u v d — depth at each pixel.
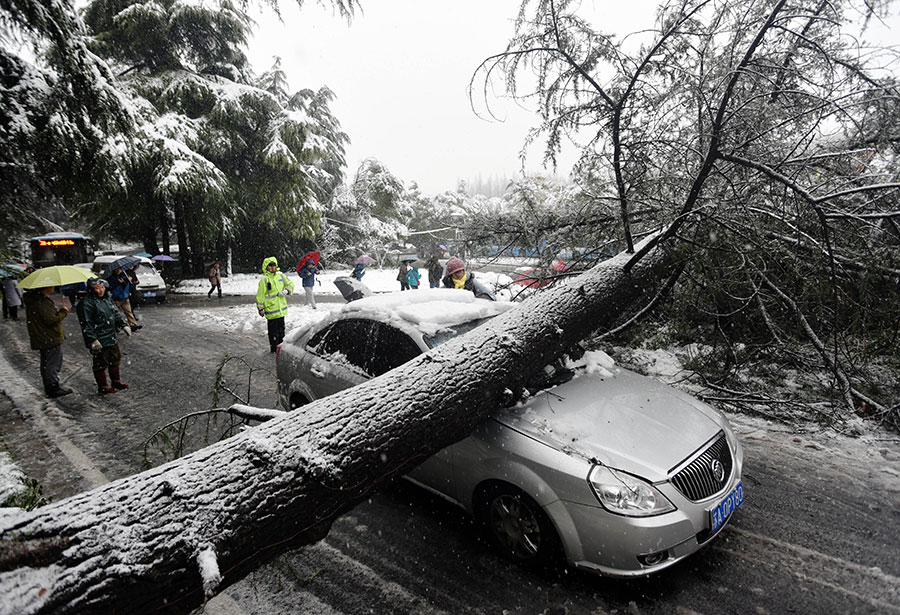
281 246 27.56
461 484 3.06
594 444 2.70
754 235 4.24
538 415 3.02
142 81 20.98
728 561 2.80
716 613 2.42
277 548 2.09
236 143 22.98
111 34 20.81
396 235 31.11
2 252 8.29
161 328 11.07
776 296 4.60
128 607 1.63
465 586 2.68
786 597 2.51
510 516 2.85
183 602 1.78
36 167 6.34
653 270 4.49
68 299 15.56
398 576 2.80
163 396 6.07
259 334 10.24
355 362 3.91
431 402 2.74
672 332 5.66
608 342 5.70
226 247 25.95
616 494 2.44
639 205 5.22
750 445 4.19
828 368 4.44
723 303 4.98
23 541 1.59
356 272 16.52
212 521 1.88
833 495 3.41
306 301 15.92
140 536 1.73
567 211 5.92
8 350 8.85
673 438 2.81
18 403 5.85
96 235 26.47
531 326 3.48
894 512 3.19
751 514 3.24
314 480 2.18
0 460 4.09
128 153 11.25
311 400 4.16
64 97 6.02
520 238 6.35
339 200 30.56
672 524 2.42
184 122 20.02
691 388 5.29
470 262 6.97
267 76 28.69
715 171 4.18
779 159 4.23
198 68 24.45
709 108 3.83
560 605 2.50
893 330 4.29
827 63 3.64
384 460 2.46
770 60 3.76
